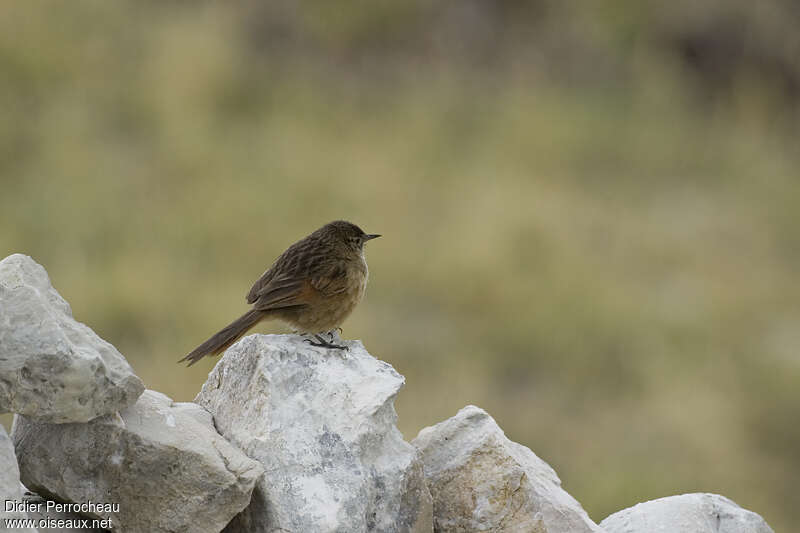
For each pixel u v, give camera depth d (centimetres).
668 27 2614
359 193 1853
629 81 2500
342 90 2264
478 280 1669
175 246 1678
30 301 504
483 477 611
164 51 2144
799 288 1900
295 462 555
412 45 2419
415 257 1709
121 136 1959
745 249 2033
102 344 527
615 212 2072
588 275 1759
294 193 1822
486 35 2489
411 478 570
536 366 1581
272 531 542
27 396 498
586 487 1293
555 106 2341
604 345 1616
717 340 1697
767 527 668
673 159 2311
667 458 1385
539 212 1905
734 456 1422
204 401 628
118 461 530
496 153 2159
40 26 2083
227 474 533
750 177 2294
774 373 1609
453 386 1474
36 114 1953
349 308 746
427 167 2009
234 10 2350
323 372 590
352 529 544
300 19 2377
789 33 2609
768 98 2575
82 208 1714
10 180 1788
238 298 1549
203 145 1906
